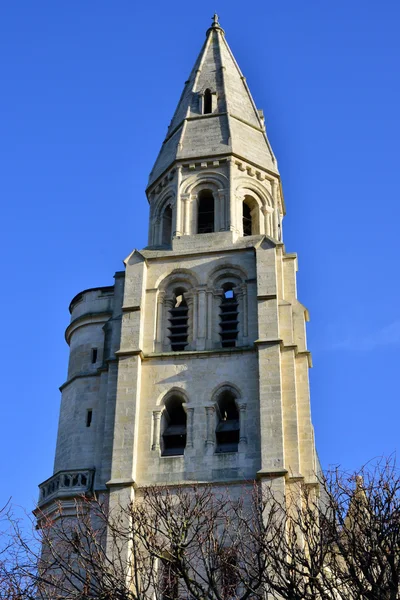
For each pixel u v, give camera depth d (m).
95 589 42.47
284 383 56.91
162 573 44.56
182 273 62.25
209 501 48.28
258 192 67.88
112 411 57.41
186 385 57.56
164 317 61.00
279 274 61.91
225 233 63.56
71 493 55.03
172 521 45.09
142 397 57.59
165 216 68.31
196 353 58.41
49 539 44.72
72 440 58.31
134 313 60.25
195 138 69.12
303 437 55.75
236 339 59.53
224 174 66.94
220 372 57.66
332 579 40.38
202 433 55.88
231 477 53.88
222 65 74.25
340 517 42.97
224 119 69.94
